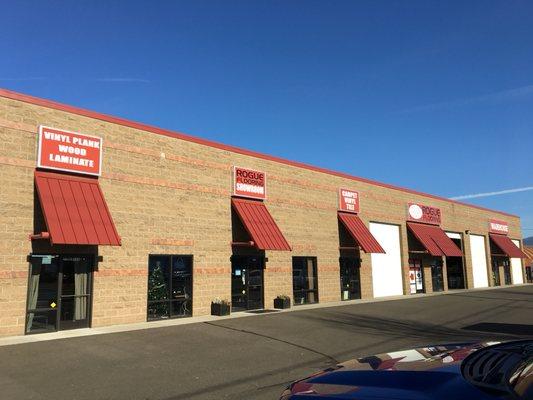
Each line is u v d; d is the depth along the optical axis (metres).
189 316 17.94
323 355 11.25
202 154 19.09
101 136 15.90
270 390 8.16
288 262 22.55
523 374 2.76
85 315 15.01
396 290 30.36
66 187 14.71
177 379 8.92
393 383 3.15
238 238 20.27
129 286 16.06
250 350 11.77
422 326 16.41
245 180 20.70
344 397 3.10
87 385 8.47
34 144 14.34
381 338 13.64
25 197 13.98
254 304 20.75
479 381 2.84
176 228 17.75
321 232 24.66
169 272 17.53
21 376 9.06
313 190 24.55
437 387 2.90
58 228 13.76
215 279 18.97
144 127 17.16
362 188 28.23
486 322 17.52
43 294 14.11
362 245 25.41
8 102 13.95
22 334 13.47
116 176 16.16
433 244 32.84
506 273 47.25
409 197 32.88
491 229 44.53
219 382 8.72
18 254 13.64
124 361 10.39
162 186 17.45
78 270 14.98
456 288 39.22
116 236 14.88
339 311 20.34
